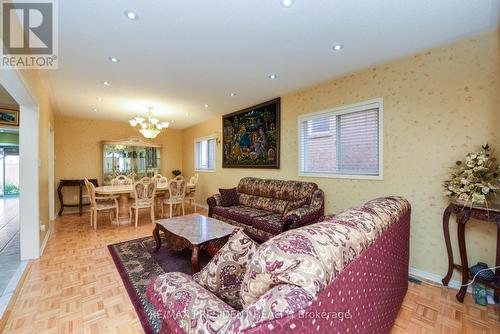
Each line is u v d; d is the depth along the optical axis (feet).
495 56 6.77
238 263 3.99
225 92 12.51
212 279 3.97
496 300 6.50
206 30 6.79
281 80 10.76
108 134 20.48
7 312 5.94
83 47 7.70
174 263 9.13
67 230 13.44
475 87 7.08
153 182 14.96
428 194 8.00
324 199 11.02
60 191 17.58
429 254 8.01
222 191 14.32
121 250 10.30
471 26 6.62
